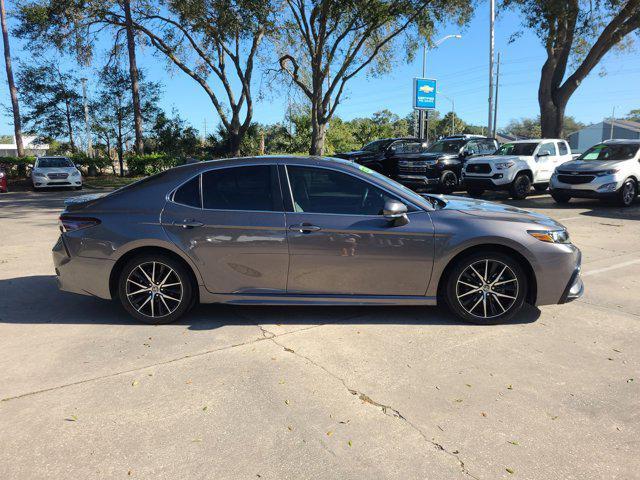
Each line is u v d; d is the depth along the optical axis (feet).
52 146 120.88
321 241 13.84
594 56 60.08
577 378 11.28
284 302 14.24
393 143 62.08
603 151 43.93
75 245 14.34
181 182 14.47
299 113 81.97
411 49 74.49
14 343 13.33
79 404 10.19
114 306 16.35
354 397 10.44
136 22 74.28
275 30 65.87
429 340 13.38
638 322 14.83
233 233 13.96
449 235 13.87
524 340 13.43
